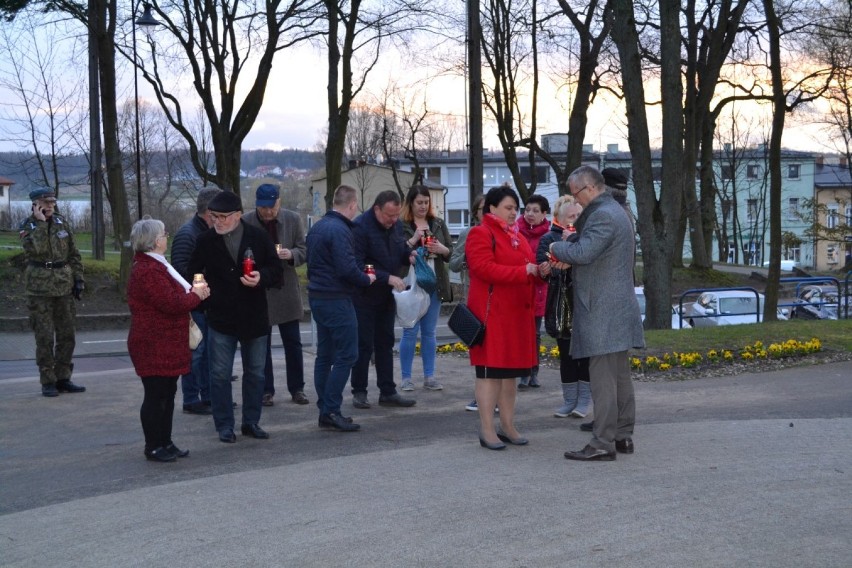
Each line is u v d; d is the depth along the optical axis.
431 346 9.77
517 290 6.85
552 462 6.51
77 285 9.55
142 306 6.64
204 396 8.77
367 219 8.70
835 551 4.63
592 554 4.64
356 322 7.87
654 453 6.72
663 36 14.39
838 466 6.25
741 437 7.17
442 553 4.68
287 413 8.66
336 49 24.45
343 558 4.64
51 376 9.44
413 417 8.43
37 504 5.79
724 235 61.12
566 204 7.82
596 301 6.43
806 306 20.81
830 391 9.20
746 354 10.95
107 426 8.11
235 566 4.57
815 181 77.75
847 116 33.69
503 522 5.14
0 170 29.44
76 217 47.41
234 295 7.29
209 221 8.55
